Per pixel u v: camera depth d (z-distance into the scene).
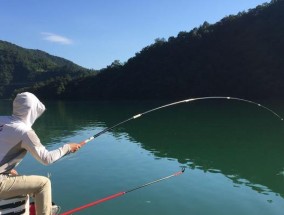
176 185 11.90
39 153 4.21
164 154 17.58
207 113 40.56
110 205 10.16
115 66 97.62
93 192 11.43
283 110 41.06
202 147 19.62
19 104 4.30
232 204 10.09
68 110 57.88
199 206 9.98
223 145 20.12
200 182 12.27
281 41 70.69
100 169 14.29
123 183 12.30
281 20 73.44
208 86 76.00
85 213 9.64
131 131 27.25
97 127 31.98
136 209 9.85
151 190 11.39
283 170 14.08
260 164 15.26
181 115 39.31
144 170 14.12
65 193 11.38
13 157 4.20
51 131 30.14
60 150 4.48
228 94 73.56
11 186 4.22
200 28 89.06
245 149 18.83
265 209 9.67
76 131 29.66
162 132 26.23
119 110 54.00
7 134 4.11
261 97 68.75
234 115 37.25
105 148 19.19
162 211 9.68
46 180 4.48
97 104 74.44
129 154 17.50
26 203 4.46
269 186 11.81
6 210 4.32
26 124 4.30
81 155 17.05
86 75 110.06
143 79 88.31
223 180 12.56
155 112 44.56
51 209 4.58
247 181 12.46
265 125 28.48
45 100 106.31
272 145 19.84
